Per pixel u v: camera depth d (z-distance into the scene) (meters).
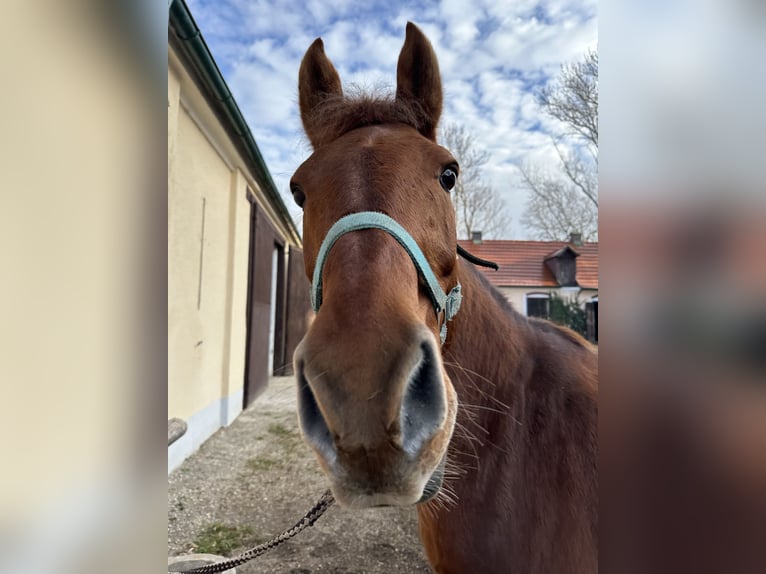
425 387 0.92
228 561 1.62
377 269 1.01
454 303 1.39
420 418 0.90
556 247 18.34
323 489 3.67
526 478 1.47
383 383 0.84
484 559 1.44
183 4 3.05
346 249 1.07
